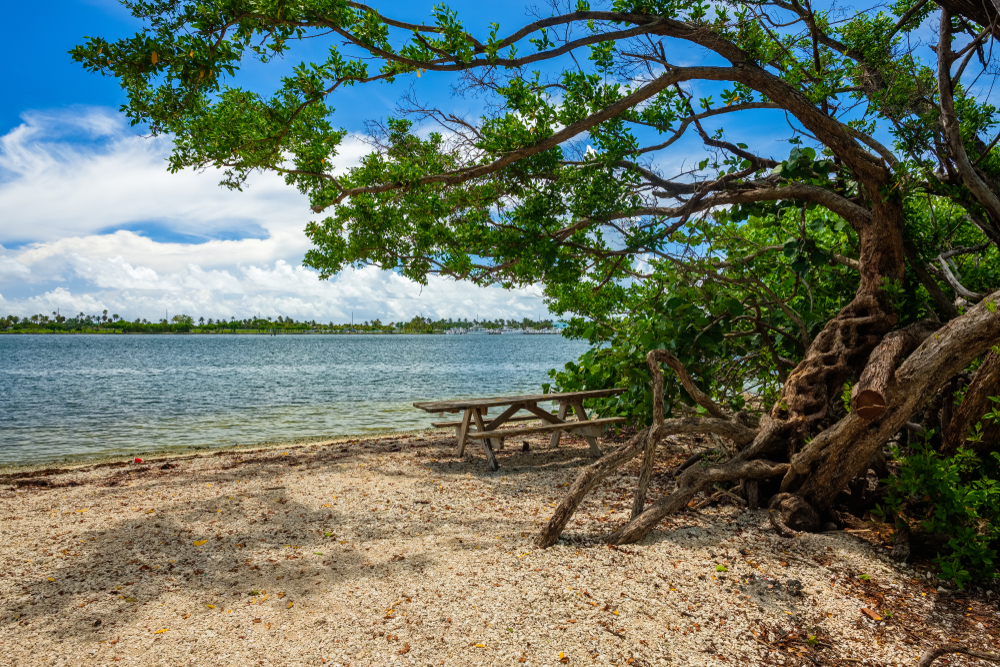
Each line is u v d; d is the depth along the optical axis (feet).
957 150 15.56
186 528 15.65
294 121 20.10
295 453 27.73
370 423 44.60
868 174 15.56
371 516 16.58
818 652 9.57
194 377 113.70
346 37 15.21
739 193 18.26
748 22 17.35
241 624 10.19
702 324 20.27
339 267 29.78
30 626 10.18
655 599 11.09
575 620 10.27
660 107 19.53
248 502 18.21
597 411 28.86
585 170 19.97
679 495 14.99
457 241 24.03
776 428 16.48
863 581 12.01
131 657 9.15
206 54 14.19
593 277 23.50
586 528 15.24
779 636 10.01
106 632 9.96
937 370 13.15
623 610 10.65
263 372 130.62
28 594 11.52
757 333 21.42
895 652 9.59
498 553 13.42
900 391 13.29
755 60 17.29
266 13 13.80
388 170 22.39
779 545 13.76
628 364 23.99
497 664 8.96
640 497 15.14
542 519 16.20
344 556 13.44
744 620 10.46
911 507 14.71
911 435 17.80
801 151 17.95
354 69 16.94
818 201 17.28
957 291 16.10
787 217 21.85
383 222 26.35
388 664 8.93
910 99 17.17
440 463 24.18
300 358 223.71
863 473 16.11
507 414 24.91
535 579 11.86
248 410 54.29
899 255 16.30
